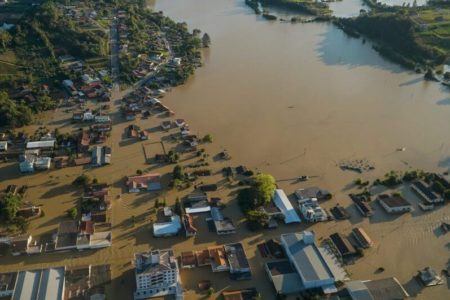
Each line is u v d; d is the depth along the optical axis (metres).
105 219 188.75
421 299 159.88
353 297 155.38
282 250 176.00
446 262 176.38
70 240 175.25
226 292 156.75
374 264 173.50
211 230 186.00
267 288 161.50
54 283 153.62
